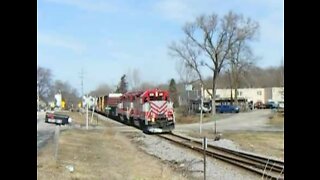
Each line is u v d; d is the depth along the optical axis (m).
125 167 19.55
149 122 41.31
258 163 20.58
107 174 16.72
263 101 140.50
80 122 60.28
